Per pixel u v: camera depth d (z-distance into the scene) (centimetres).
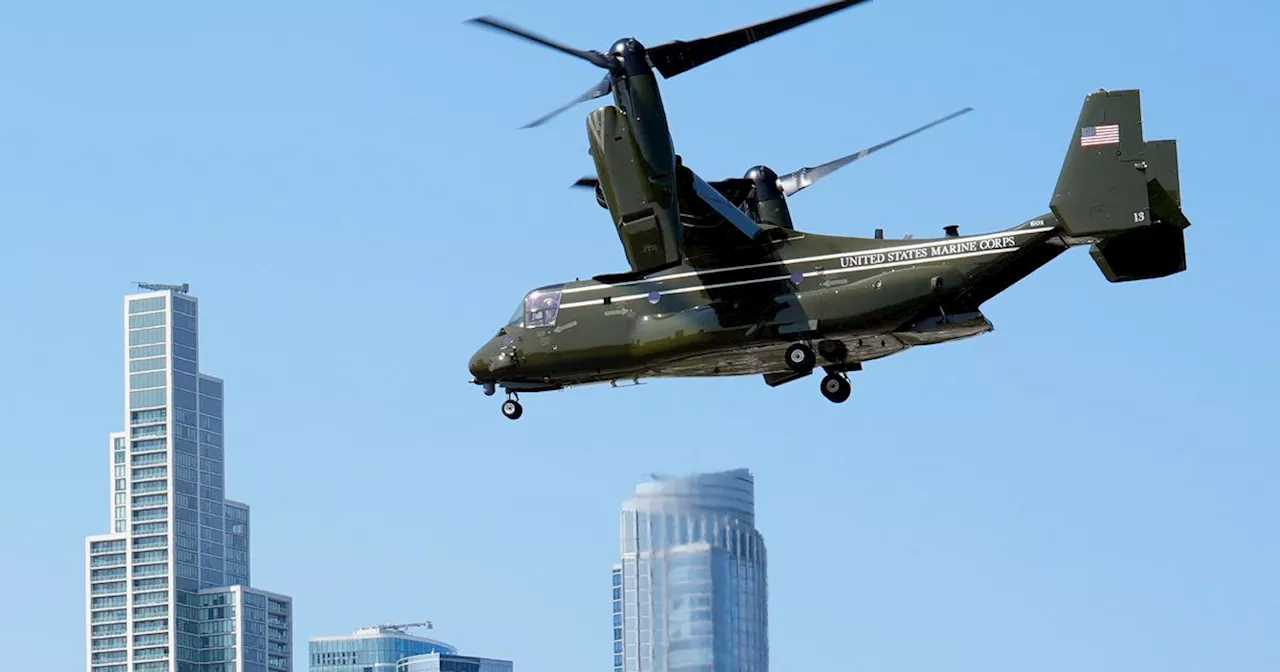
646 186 10900
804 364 11381
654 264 10938
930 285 11075
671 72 11169
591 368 11931
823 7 10956
